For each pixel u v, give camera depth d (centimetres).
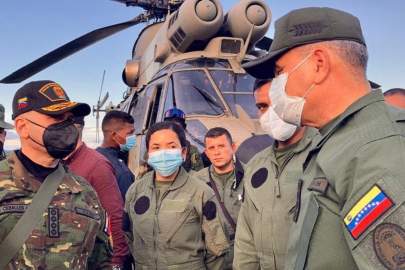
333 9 154
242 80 630
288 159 261
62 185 219
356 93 149
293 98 158
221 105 594
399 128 128
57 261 205
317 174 148
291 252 155
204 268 306
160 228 301
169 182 312
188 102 598
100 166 349
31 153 216
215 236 300
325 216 139
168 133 306
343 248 134
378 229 116
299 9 160
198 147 532
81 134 353
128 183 429
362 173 125
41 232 204
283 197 252
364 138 131
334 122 150
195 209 302
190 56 661
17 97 220
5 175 208
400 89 338
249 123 568
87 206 225
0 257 197
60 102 217
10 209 201
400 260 110
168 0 920
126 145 443
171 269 298
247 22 659
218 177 385
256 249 267
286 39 159
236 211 370
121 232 344
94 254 246
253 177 276
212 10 643
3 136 425
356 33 150
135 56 959
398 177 116
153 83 700
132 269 371
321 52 150
